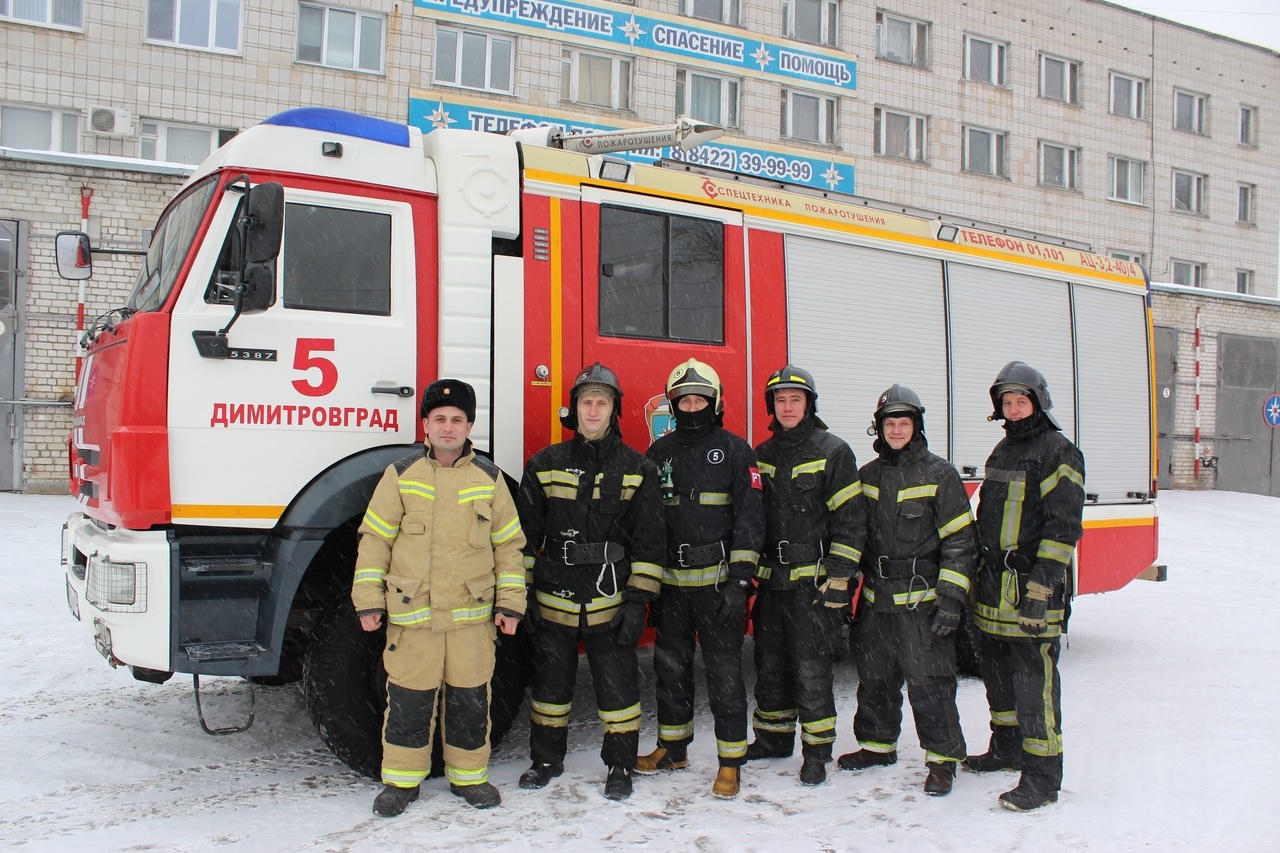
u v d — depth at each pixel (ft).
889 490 13.20
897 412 13.08
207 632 12.42
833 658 13.44
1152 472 24.34
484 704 12.43
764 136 63.10
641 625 12.67
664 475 13.17
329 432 13.29
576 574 12.67
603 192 15.74
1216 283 82.69
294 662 15.28
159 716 16.21
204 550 12.61
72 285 38.40
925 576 12.98
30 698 16.99
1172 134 80.23
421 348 14.06
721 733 12.71
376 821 11.74
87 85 48.19
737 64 62.03
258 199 12.38
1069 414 22.65
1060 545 12.16
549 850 10.85
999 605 12.69
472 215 14.42
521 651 13.97
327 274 13.56
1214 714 16.14
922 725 12.87
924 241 20.25
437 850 10.83
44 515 34.32
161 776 13.46
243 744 14.96
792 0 64.54
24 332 38.04
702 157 60.95
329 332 13.38
